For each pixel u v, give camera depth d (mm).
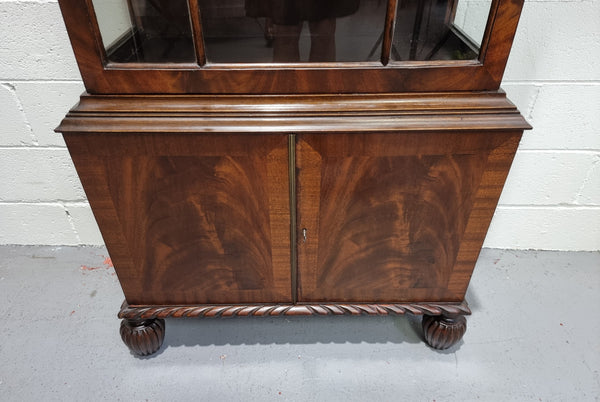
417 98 649
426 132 647
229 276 824
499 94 651
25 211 1198
